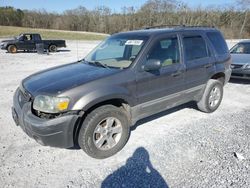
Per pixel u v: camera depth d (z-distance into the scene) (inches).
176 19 2336.4
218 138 158.2
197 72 181.8
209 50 195.2
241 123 183.2
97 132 132.7
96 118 129.2
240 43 365.1
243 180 115.9
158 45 157.6
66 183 115.6
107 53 169.5
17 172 123.0
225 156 136.4
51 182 116.1
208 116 198.7
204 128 174.2
